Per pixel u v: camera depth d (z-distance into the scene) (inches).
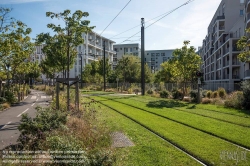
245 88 614.2
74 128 267.7
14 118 481.1
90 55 2716.5
